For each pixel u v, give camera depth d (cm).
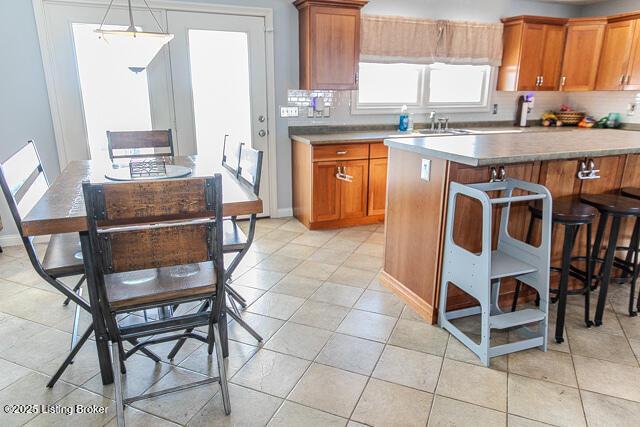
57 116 345
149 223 164
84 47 339
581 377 191
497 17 478
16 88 331
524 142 261
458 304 238
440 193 220
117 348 159
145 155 310
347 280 292
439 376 192
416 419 166
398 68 462
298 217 431
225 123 396
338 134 423
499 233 232
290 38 399
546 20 461
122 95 358
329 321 239
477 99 507
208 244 152
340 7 377
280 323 237
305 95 420
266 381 188
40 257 323
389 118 468
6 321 236
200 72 376
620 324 237
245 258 330
